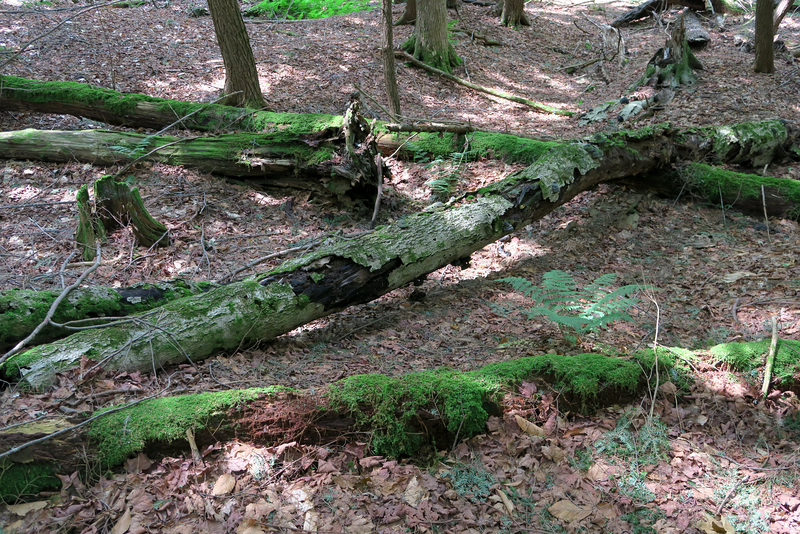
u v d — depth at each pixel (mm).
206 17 14867
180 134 8500
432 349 4531
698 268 5922
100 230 6051
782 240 6418
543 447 3396
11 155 7613
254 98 9461
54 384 3674
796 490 3189
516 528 2963
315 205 7371
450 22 15523
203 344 4152
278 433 3316
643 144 7012
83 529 2857
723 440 3543
